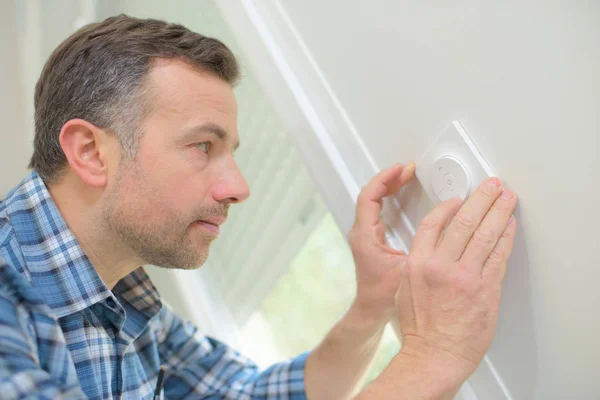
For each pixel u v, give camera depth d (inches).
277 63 40.3
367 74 34.6
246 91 58.0
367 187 33.9
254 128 59.1
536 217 27.2
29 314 25.3
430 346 27.9
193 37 33.5
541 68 25.1
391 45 32.4
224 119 33.6
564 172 25.3
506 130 27.3
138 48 32.1
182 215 33.4
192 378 45.1
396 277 33.5
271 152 57.5
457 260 27.8
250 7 41.8
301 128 39.6
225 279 69.7
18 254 32.5
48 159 34.2
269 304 71.7
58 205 34.5
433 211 29.8
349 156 37.6
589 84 23.4
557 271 27.0
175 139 32.3
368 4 33.2
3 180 85.5
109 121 32.0
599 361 26.4
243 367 46.0
